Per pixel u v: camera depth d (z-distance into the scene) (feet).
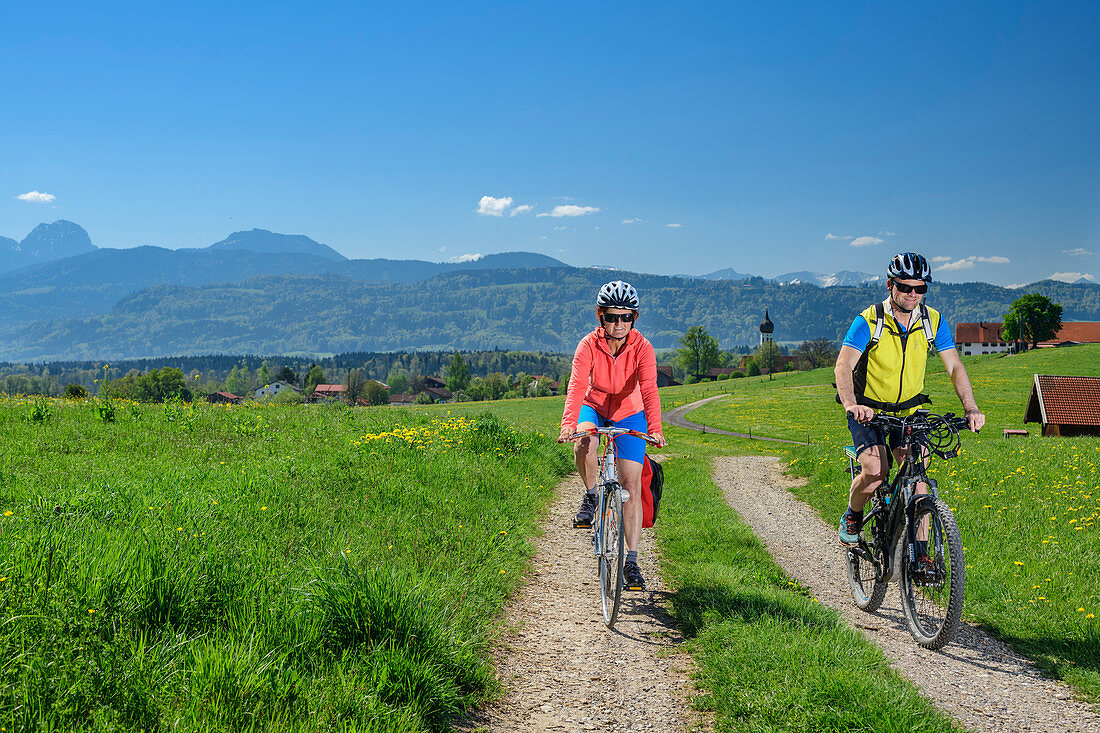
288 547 16.63
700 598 17.04
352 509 22.11
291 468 26.30
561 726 10.87
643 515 17.52
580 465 17.66
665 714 11.36
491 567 19.06
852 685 11.09
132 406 49.42
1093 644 14.20
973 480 37.99
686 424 236.84
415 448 34.27
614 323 16.53
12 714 7.88
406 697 10.48
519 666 13.28
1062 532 25.13
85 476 24.45
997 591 18.02
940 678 12.92
